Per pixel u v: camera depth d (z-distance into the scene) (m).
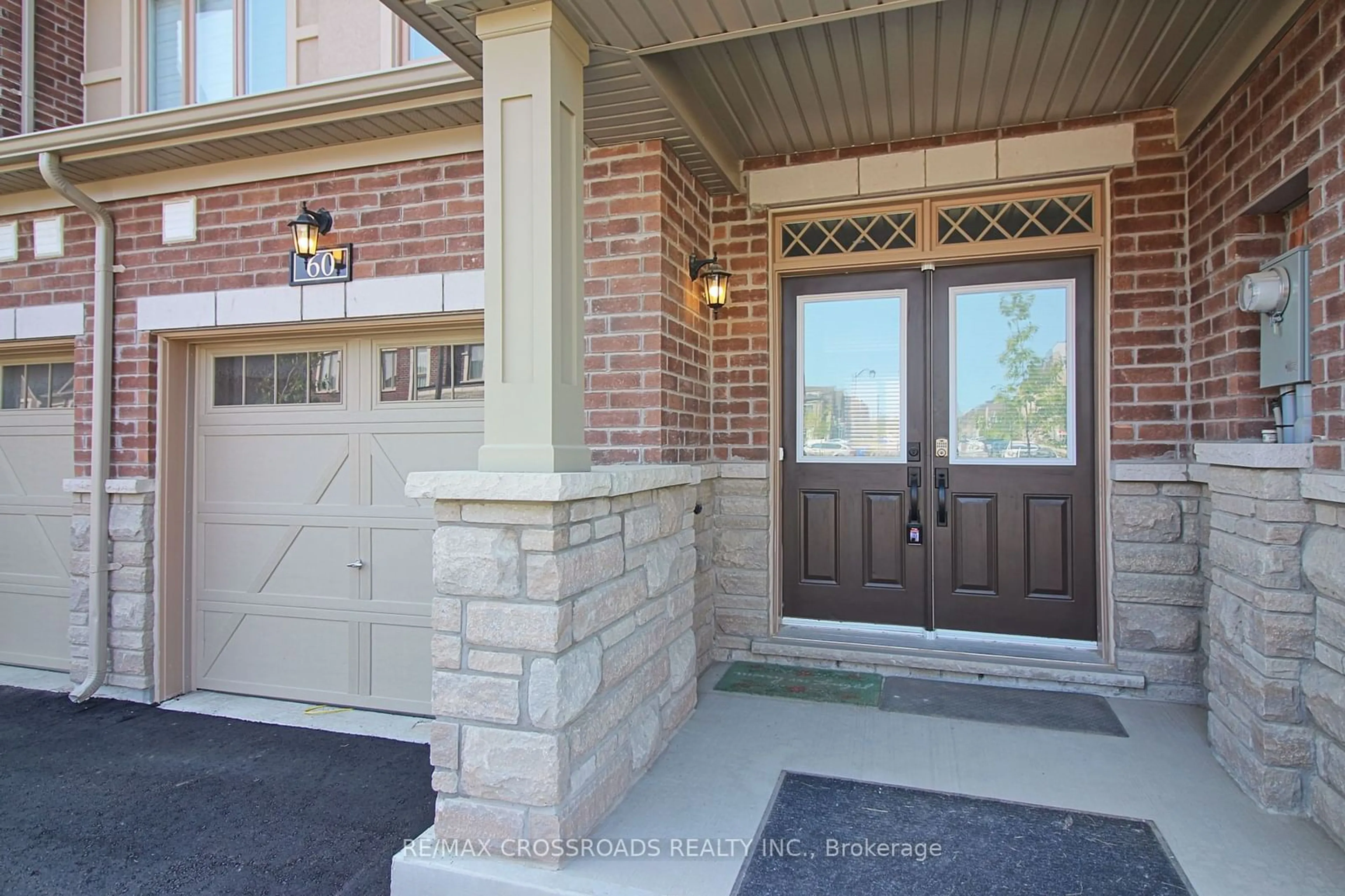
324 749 3.30
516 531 2.06
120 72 4.48
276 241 3.82
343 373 3.92
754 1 2.26
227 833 2.58
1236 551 2.50
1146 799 2.39
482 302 3.49
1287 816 2.26
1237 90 2.80
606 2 2.26
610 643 2.36
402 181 3.63
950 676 3.51
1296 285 2.45
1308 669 2.24
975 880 1.99
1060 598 3.61
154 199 4.03
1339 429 2.18
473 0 2.25
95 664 3.96
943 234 3.69
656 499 2.76
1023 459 3.67
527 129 2.29
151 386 4.02
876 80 3.03
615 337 3.28
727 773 2.61
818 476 3.96
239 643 4.05
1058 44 2.76
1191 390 3.24
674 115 2.99
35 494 4.46
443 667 2.13
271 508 4.00
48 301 4.29
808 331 3.98
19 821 2.65
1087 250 3.47
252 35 4.27
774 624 3.87
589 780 2.21
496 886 2.00
